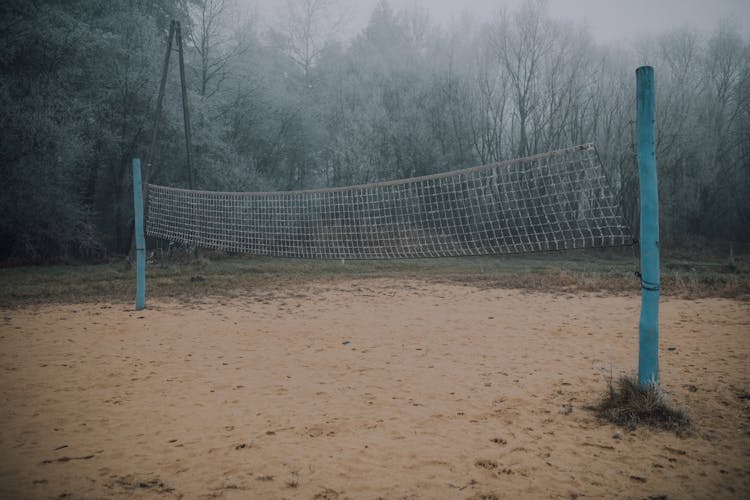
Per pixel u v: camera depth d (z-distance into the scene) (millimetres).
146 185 12398
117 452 3127
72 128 18609
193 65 27672
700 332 6762
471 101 29188
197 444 3248
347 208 16719
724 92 29938
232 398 4184
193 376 4844
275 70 33312
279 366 5227
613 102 26922
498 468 2910
